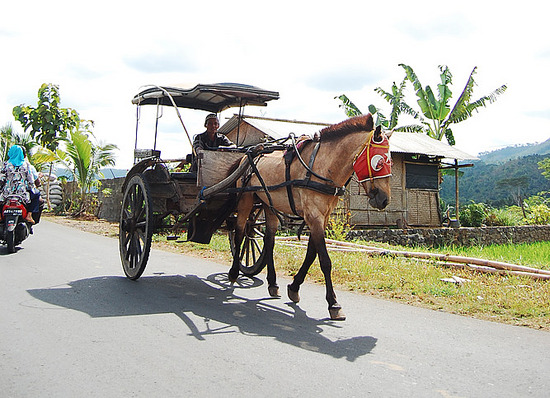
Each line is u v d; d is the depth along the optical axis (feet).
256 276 25.54
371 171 16.67
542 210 88.89
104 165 73.10
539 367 12.92
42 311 17.03
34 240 36.76
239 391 10.91
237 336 14.98
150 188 24.04
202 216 23.70
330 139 18.19
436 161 69.05
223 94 22.76
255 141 53.93
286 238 39.60
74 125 81.66
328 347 14.17
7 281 21.63
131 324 15.92
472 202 87.56
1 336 14.29
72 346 13.61
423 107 88.69
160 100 25.26
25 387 10.89
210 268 27.53
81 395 10.52
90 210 73.31
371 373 12.23
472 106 84.84
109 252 32.01
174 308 18.17
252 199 22.58
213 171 22.11
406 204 64.95
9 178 30.07
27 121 81.56
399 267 26.23
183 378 11.56
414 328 16.30
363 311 18.44
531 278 23.62
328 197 18.17
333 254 30.89
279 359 13.03
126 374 11.72
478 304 19.35
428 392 11.18
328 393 10.94
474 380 11.97
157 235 42.65
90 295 19.65
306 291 21.93
